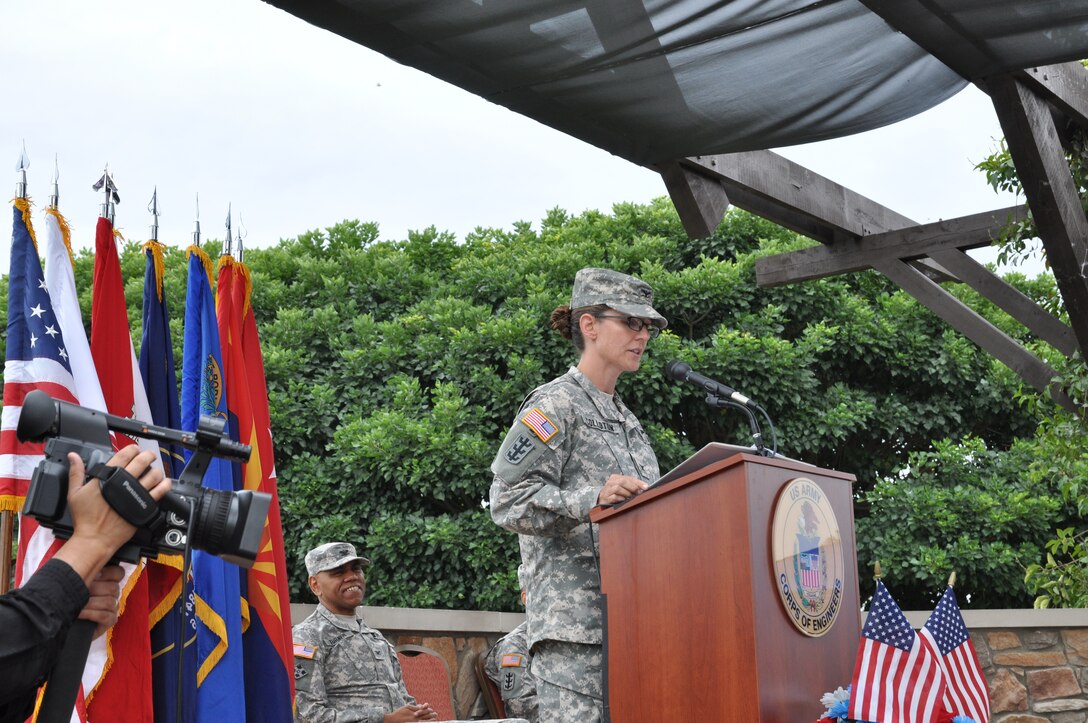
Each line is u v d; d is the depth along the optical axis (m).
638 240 12.31
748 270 11.62
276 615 3.74
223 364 3.78
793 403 10.80
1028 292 11.88
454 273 13.08
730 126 4.18
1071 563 7.38
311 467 10.57
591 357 3.29
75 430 1.69
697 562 2.61
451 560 9.78
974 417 11.56
